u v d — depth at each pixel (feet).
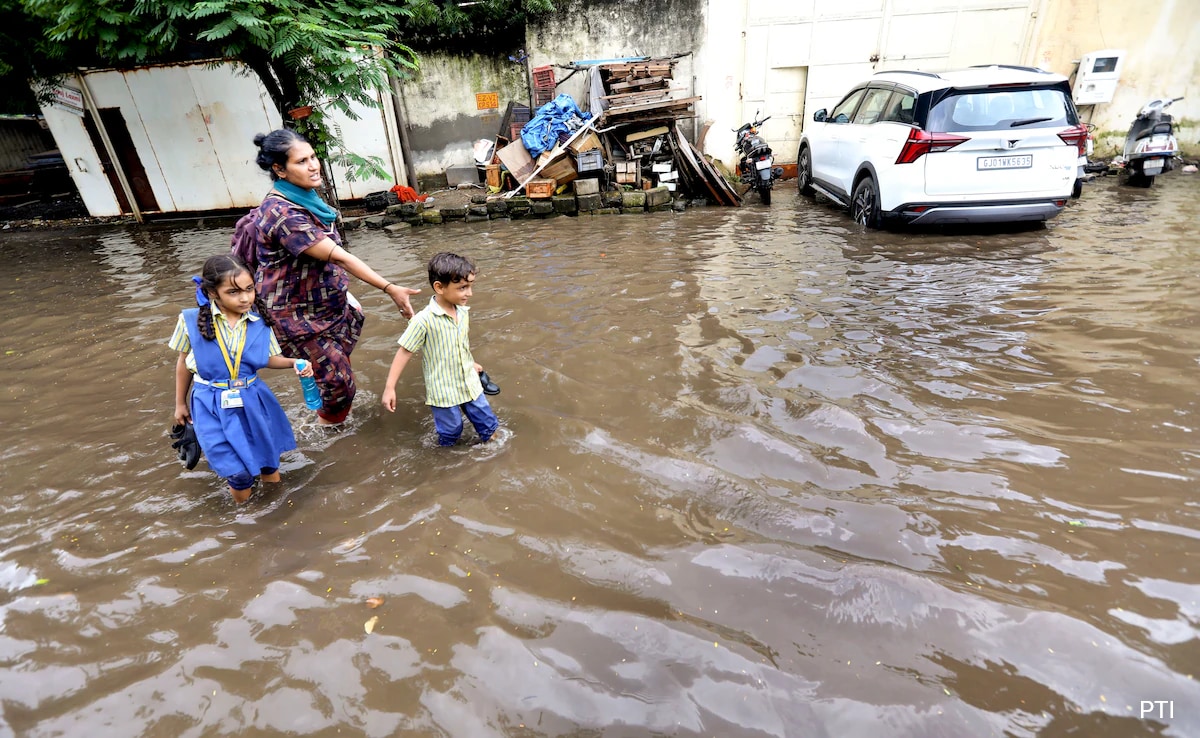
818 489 9.43
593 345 14.90
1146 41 34.86
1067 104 21.40
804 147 32.71
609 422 11.55
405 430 11.81
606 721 6.09
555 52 35.76
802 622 7.11
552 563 8.20
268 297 10.30
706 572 7.91
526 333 15.88
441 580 7.96
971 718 5.93
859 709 6.07
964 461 9.87
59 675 6.82
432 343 10.33
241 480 9.48
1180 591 7.22
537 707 6.26
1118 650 6.50
